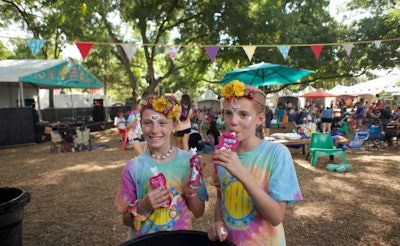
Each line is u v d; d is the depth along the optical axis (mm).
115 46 16688
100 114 18734
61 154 8820
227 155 1187
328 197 4348
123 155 8461
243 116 1312
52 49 25594
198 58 18109
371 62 16719
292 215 3689
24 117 10977
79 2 12398
